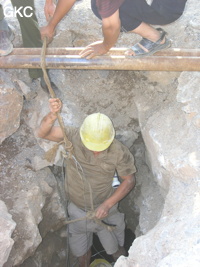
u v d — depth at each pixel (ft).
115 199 6.97
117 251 8.21
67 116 7.13
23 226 6.27
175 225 4.79
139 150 8.08
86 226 7.47
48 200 7.14
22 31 5.66
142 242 4.93
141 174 8.14
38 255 7.21
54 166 7.61
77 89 7.25
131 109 7.39
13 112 6.26
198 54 4.98
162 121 6.48
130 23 4.54
